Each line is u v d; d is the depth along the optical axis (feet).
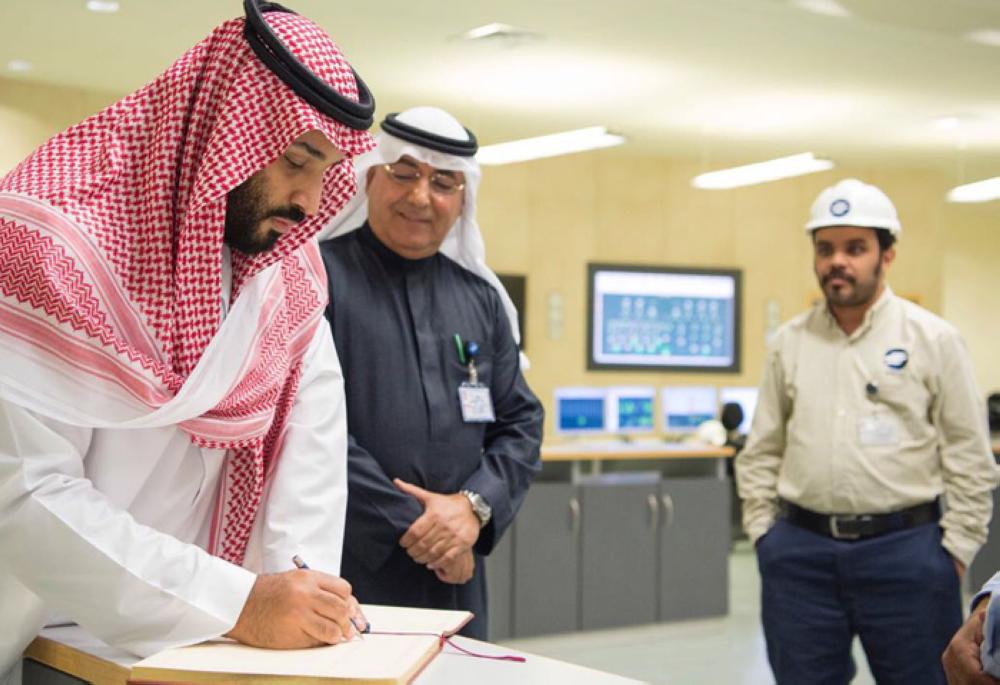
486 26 20.31
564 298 31.63
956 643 5.75
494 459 8.31
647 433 30.53
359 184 8.32
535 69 23.34
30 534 4.47
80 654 4.75
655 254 32.83
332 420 5.82
